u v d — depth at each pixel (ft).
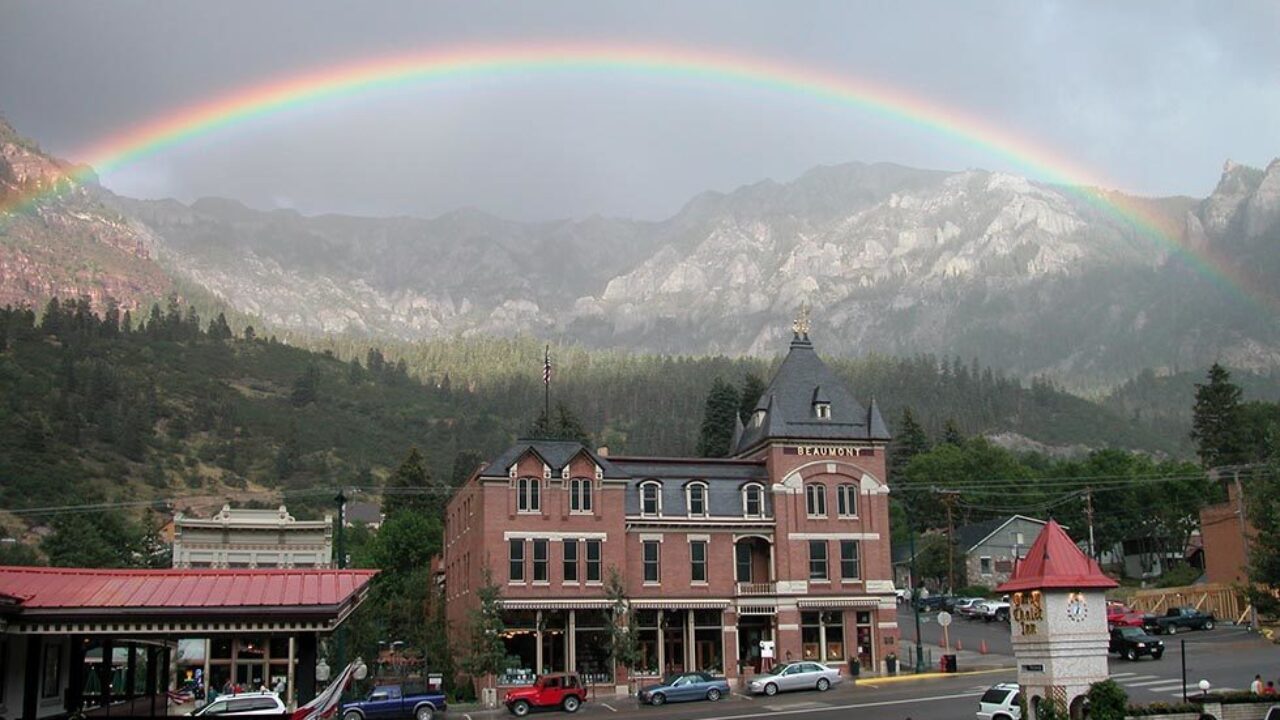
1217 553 327.06
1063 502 487.61
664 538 270.26
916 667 264.93
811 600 270.87
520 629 257.96
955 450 539.29
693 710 213.05
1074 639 131.03
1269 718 147.64
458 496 301.84
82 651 117.19
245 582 104.78
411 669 278.05
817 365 293.23
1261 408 475.31
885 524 280.51
